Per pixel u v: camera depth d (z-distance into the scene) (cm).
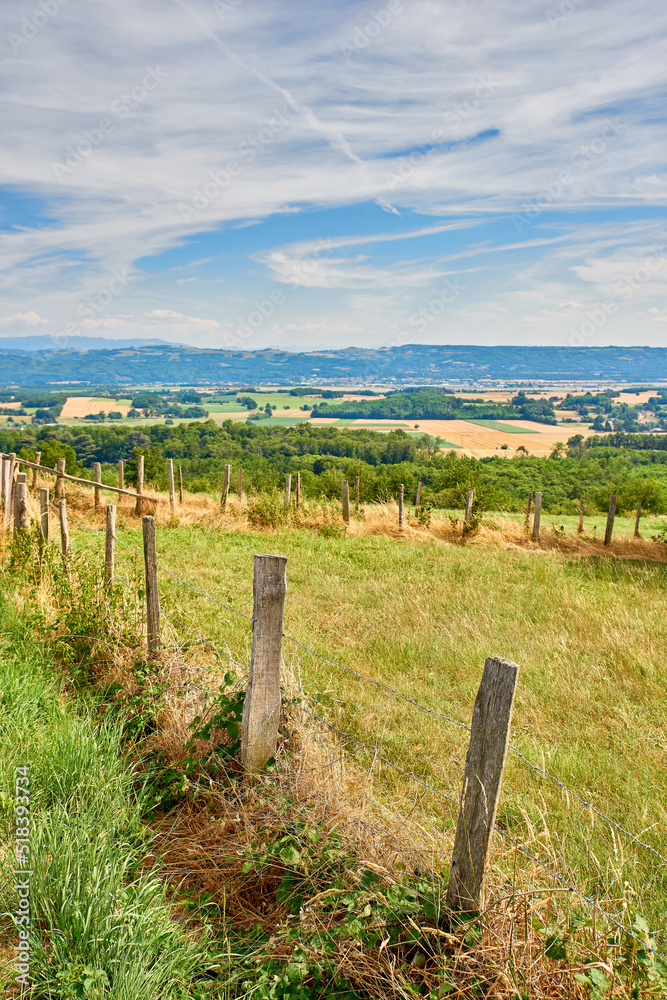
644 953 231
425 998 214
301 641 673
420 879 260
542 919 246
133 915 239
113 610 516
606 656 688
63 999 209
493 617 801
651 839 372
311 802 308
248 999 226
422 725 499
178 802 343
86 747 342
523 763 455
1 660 456
